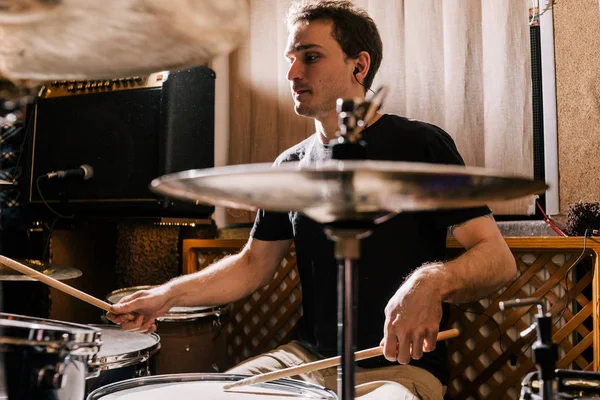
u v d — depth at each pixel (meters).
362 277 1.33
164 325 1.51
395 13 2.02
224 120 2.29
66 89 2.06
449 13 1.94
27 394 0.71
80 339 0.73
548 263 1.67
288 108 2.20
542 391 0.56
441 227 1.32
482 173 0.47
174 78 1.93
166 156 1.90
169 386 1.02
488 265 1.17
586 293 1.67
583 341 1.61
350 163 0.46
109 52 0.77
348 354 0.62
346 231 0.61
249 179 0.47
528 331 0.60
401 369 1.28
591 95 1.79
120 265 2.12
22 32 0.70
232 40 0.73
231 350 2.12
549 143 1.85
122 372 1.11
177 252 2.12
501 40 1.88
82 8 0.63
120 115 1.98
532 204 1.81
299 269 1.48
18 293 2.02
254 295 2.09
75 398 0.75
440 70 1.96
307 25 1.46
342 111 0.59
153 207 1.91
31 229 2.11
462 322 1.79
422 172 0.45
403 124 1.40
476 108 1.91
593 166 1.78
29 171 2.11
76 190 2.03
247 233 2.19
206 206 2.07
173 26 0.68
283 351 1.47
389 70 2.02
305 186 0.49
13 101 0.89
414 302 1.01
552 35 1.86
